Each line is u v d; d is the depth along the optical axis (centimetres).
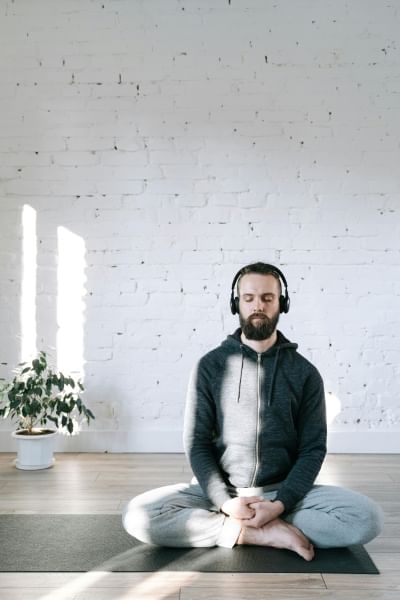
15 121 383
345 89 383
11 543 230
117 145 384
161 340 383
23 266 383
